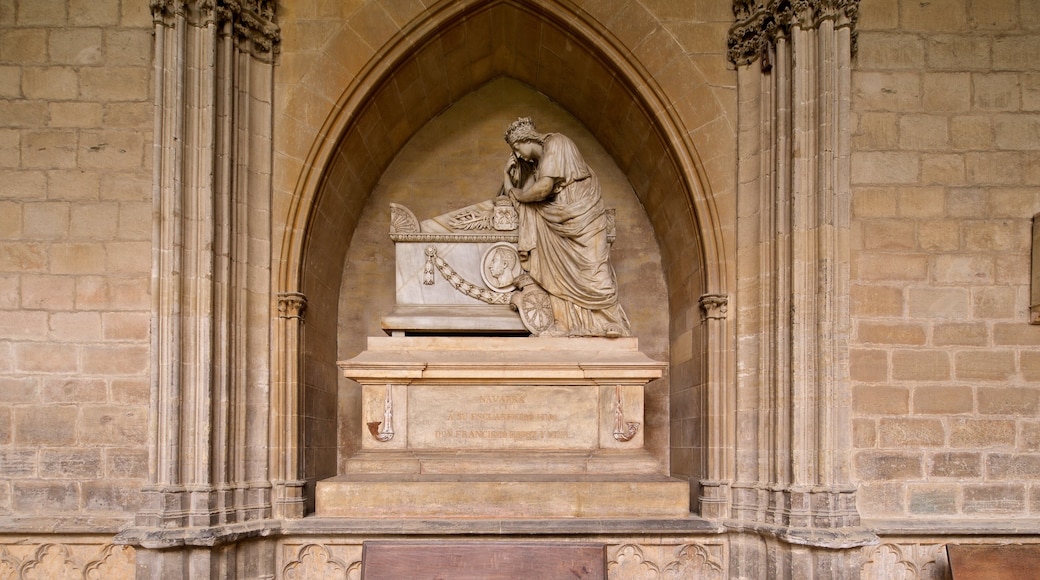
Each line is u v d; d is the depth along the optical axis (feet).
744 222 24.52
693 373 26.25
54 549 22.86
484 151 30.66
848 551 20.99
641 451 24.63
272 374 24.02
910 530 22.63
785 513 21.67
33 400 23.32
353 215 29.48
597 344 24.95
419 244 26.37
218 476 22.04
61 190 23.94
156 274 21.80
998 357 23.70
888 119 24.36
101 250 23.80
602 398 24.70
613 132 28.96
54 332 23.54
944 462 23.35
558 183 25.77
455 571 21.02
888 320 23.76
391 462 24.12
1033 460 23.40
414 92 27.91
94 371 23.44
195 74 22.49
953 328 23.76
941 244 24.02
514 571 21.02
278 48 24.84
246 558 22.48
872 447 23.35
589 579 20.90
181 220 21.97
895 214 24.08
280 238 24.43
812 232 22.34
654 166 27.43
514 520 23.20
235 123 23.50
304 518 23.47
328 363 28.35
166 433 21.38
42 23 24.31
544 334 25.21
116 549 22.91
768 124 23.95
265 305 24.08
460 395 24.62
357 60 24.99
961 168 24.25
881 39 24.58
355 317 29.84
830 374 21.71
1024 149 24.31
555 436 24.50
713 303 24.50
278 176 24.56
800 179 22.48
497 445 24.47
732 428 24.13
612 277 25.86
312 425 26.14
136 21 24.41
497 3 25.95
